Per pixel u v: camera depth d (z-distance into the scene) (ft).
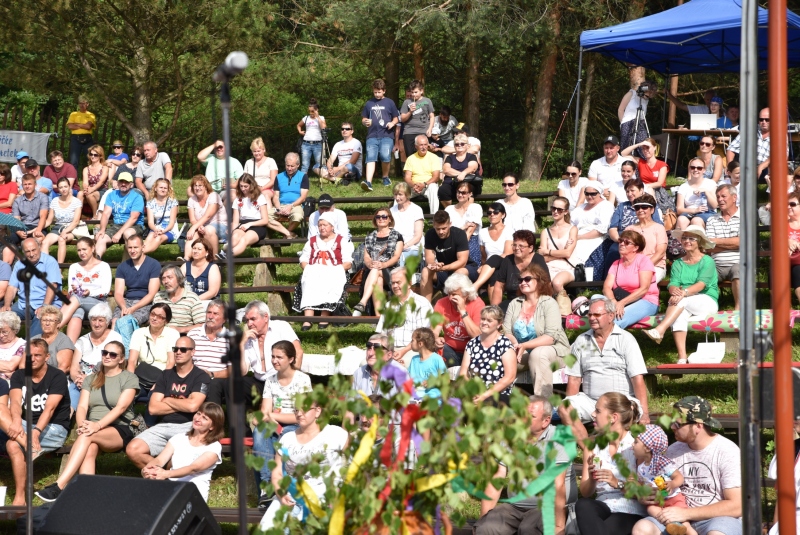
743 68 12.17
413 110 48.11
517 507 19.81
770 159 12.32
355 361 27.50
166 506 15.87
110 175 45.19
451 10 54.03
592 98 72.90
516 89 74.18
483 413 10.11
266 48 66.33
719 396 27.02
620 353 23.59
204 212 38.75
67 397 25.38
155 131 67.00
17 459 24.00
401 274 27.14
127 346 29.76
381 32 56.49
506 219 35.88
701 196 35.78
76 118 51.75
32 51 54.75
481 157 76.28
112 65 55.88
